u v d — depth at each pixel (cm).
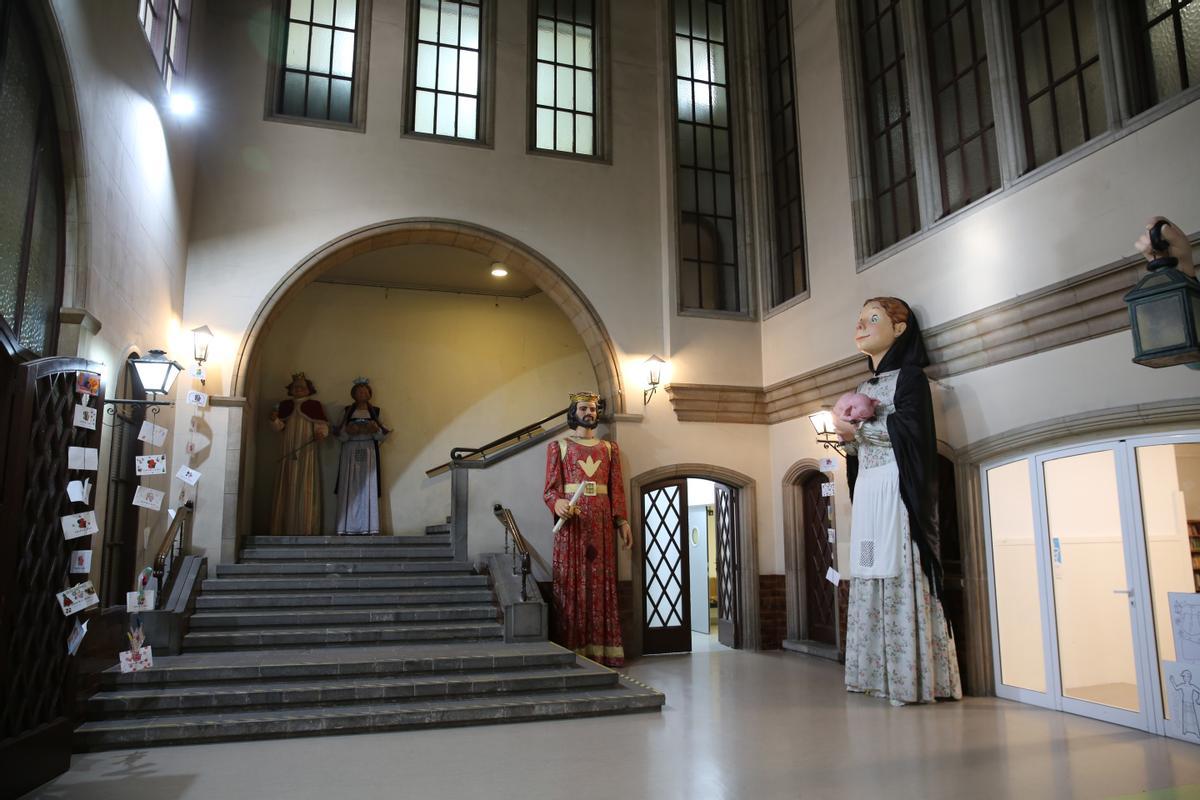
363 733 575
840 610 888
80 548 530
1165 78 596
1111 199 599
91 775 474
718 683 773
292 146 938
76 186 525
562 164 1032
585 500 898
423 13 1030
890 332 757
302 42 980
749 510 1015
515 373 1251
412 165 973
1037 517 664
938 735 570
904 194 858
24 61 462
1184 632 550
